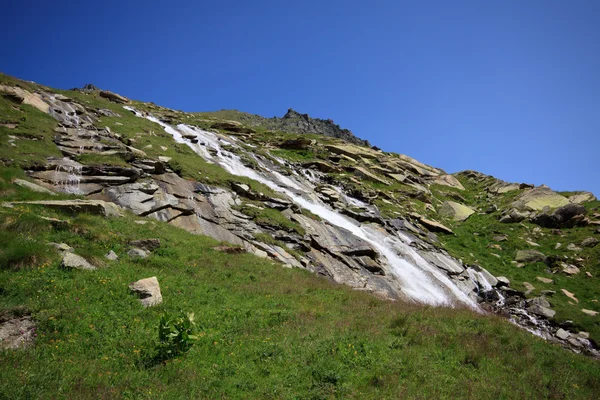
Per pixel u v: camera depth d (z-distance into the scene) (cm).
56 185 2272
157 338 1112
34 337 998
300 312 1512
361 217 3806
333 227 3219
